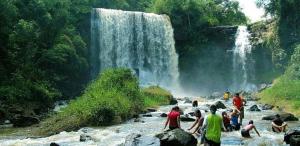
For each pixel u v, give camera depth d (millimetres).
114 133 20781
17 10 44875
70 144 17672
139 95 32719
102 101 25891
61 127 23766
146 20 61406
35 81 40938
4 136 21938
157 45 62156
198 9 66938
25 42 43438
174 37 65938
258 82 59344
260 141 17422
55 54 45719
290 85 37312
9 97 34219
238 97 22531
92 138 19016
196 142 15500
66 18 50500
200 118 16984
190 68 65188
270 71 58438
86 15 56781
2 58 40656
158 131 21516
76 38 51688
